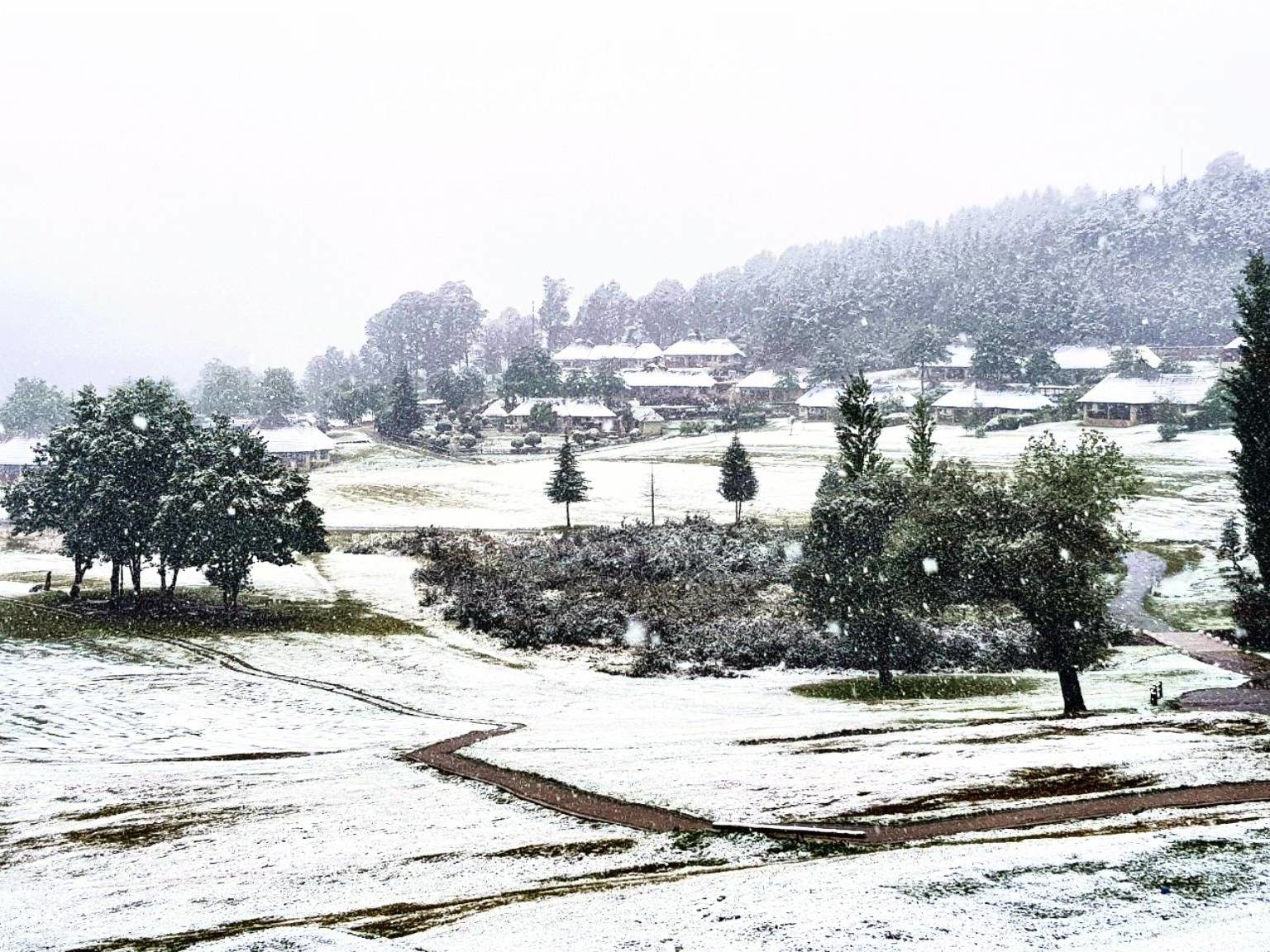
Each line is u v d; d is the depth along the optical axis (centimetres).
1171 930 1412
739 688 4884
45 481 7038
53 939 1848
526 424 18662
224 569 6266
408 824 2567
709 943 1484
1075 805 2216
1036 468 4234
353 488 11919
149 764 3553
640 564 7500
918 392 18550
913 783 2508
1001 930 1449
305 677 5091
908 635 5175
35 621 6178
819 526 5091
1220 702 3988
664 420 19175
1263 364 4675
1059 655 3950
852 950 1412
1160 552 7800
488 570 7444
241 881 2161
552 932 1598
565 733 3816
